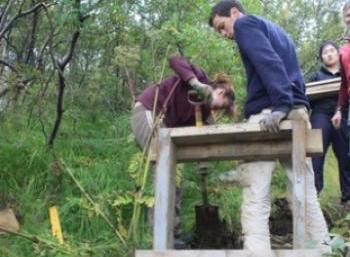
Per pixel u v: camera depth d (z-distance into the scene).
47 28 6.91
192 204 5.22
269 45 3.62
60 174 5.26
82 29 5.90
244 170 3.67
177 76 4.63
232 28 3.94
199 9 6.21
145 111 4.54
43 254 3.87
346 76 5.30
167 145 3.33
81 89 6.84
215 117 4.58
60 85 5.74
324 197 6.07
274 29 3.83
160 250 3.06
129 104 6.90
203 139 3.37
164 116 4.48
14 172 5.36
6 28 5.89
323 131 5.75
